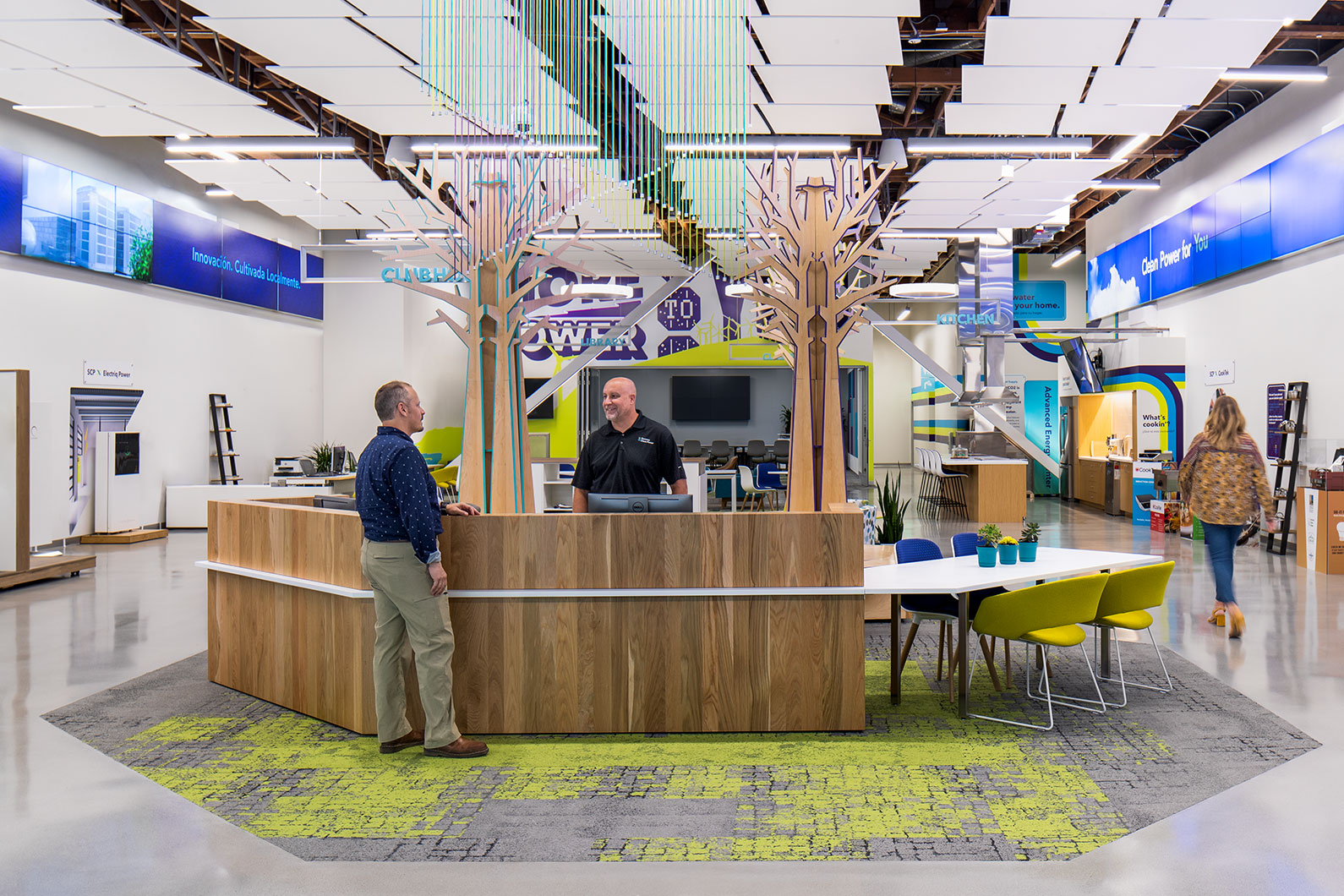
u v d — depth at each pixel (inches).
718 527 156.9
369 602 158.9
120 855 113.2
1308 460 387.5
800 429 194.9
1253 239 422.9
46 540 390.6
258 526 183.2
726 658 158.1
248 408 553.3
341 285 625.6
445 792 133.2
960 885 104.0
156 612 267.7
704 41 264.7
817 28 259.8
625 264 619.5
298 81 303.9
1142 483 505.7
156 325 476.4
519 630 158.7
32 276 393.7
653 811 125.5
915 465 908.6
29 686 192.1
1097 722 164.9
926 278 781.9
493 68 278.4
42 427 393.7
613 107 305.3
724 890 103.2
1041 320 772.6
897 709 174.7
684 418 912.3
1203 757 145.9
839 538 157.1
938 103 424.5
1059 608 159.8
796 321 195.6
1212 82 305.9
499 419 190.2
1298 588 298.0
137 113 334.0
